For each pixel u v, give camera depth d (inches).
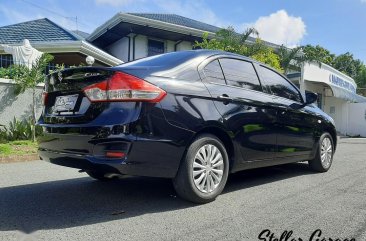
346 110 873.5
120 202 151.9
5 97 371.6
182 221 127.6
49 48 510.6
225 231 118.1
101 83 130.7
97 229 119.1
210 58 162.1
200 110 144.4
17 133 357.1
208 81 155.3
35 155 282.7
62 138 136.9
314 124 217.3
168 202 152.0
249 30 550.9
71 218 130.3
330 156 235.1
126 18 602.9
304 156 212.1
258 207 145.7
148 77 134.4
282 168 241.3
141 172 129.8
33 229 118.6
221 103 154.3
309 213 138.1
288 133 193.0
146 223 125.3
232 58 173.9
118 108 127.4
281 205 148.9
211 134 151.4
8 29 610.9
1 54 527.8
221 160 153.6
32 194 165.0
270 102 180.9
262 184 190.1
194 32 666.2
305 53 671.1
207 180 148.4
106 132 125.6
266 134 176.4
